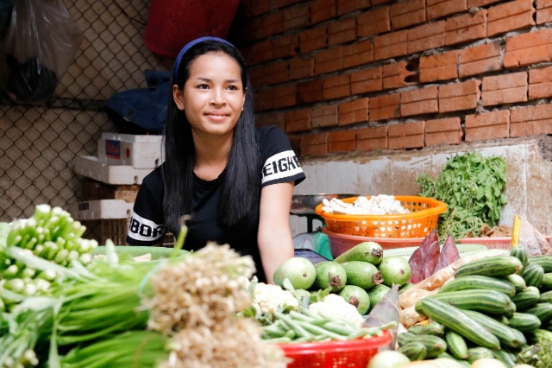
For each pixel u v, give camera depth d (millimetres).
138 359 1150
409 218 3469
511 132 4289
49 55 5465
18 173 6078
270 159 2662
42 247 1395
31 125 6117
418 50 4840
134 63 6566
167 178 2711
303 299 1919
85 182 6020
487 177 4285
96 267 1303
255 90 6301
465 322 1822
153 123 5496
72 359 1226
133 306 1196
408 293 2184
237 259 1078
